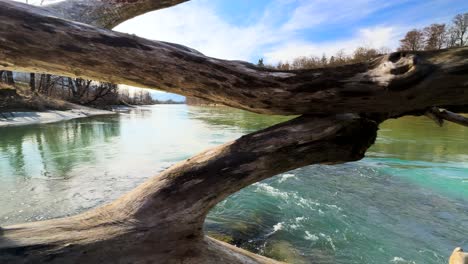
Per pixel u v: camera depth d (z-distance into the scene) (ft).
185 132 56.54
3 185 21.72
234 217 16.70
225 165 4.72
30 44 3.95
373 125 4.94
